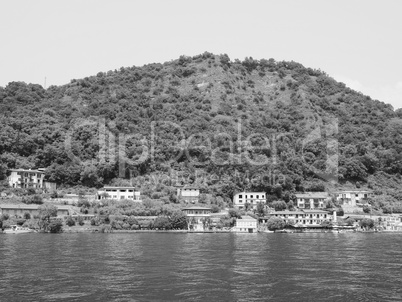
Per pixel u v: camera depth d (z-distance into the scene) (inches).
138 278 3543.3
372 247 5846.5
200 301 2893.7
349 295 3048.7
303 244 6284.5
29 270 3850.9
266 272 3809.1
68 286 3260.3
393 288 3240.7
